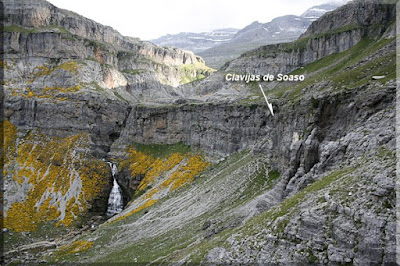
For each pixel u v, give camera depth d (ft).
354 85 186.39
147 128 524.52
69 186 435.94
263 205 180.34
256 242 121.29
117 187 472.03
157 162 468.34
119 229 289.53
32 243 320.91
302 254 102.94
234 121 404.98
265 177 242.99
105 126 548.72
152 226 266.16
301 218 111.86
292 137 205.26
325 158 157.28
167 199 330.95
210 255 133.69
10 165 440.04
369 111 156.25
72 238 325.83
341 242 96.37
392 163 104.17
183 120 491.31
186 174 388.37
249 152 349.41
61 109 520.83
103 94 565.53
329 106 178.09
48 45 631.15
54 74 592.60
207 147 437.58
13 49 599.57
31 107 517.55
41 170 448.24
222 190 265.95
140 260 190.49
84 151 494.18
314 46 604.49
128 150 520.83
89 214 407.64
